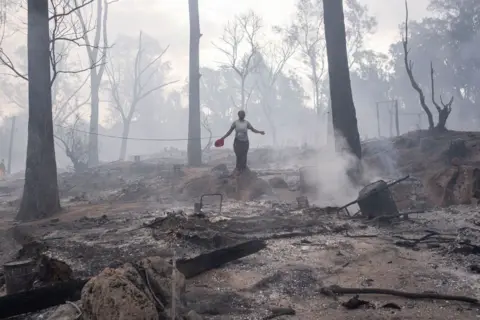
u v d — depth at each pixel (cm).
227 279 529
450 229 811
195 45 2988
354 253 637
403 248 666
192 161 2878
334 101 1580
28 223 1084
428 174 1375
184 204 1325
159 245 638
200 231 686
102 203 1555
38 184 1312
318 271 552
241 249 615
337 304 438
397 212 924
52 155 1353
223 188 1448
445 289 470
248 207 1187
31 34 1350
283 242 721
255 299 458
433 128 1905
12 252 846
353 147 1534
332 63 1588
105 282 341
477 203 1093
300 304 443
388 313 409
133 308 332
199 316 389
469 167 1189
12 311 417
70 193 2114
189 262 542
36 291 432
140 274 397
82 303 347
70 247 644
